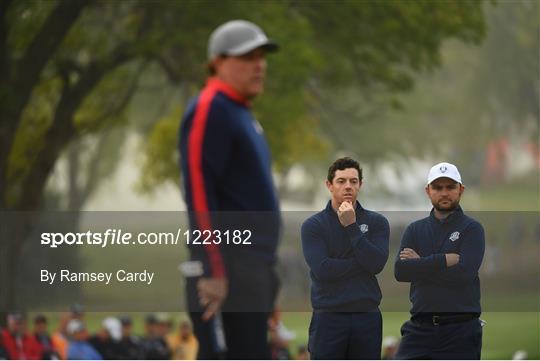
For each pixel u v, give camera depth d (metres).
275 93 84.50
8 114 75.06
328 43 89.88
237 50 21.41
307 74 81.88
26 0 77.50
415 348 26.45
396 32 86.50
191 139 21.33
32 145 89.19
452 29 85.25
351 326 25.64
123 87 96.38
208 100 21.36
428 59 91.94
